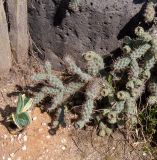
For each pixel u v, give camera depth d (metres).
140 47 0.80
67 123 0.91
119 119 0.87
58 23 0.89
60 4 0.86
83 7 0.84
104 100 0.89
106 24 0.86
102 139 0.90
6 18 0.89
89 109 0.81
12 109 0.91
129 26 0.86
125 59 0.81
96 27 0.87
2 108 0.91
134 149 0.89
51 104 0.88
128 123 0.88
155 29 0.83
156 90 0.85
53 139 0.89
